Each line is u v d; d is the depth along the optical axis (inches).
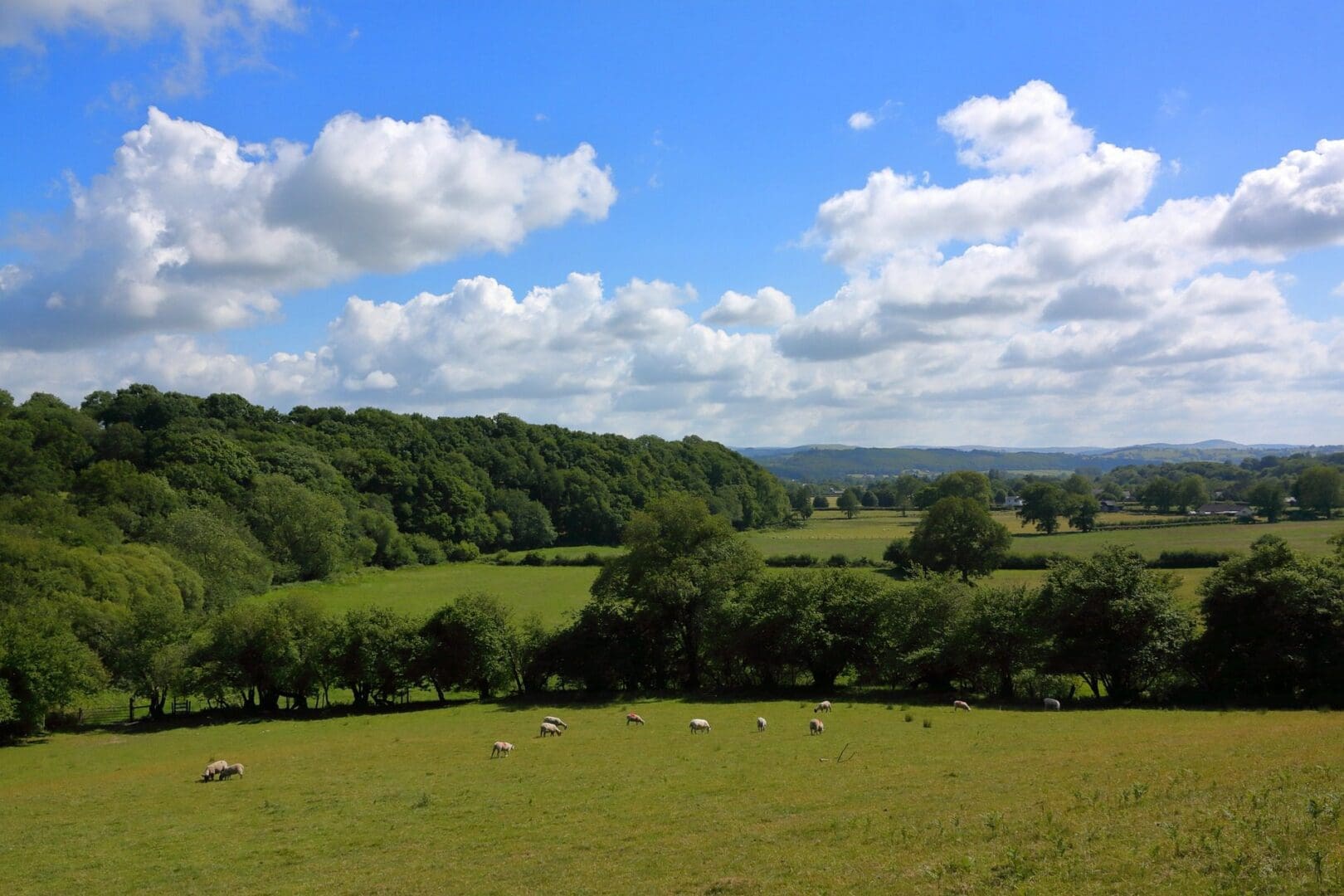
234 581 3725.4
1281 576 1923.0
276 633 2471.7
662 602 2687.0
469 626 2559.1
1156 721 1619.1
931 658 2276.1
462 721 2124.8
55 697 2057.1
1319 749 1004.6
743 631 2496.3
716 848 817.5
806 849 776.9
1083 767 1062.4
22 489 4072.3
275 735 2038.6
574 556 6028.5
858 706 2058.3
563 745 1632.6
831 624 2449.6
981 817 811.4
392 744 1760.6
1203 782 860.0
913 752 1347.2
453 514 6235.2
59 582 2536.9
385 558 5541.3
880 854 728.3
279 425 6520.7
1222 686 2014.0
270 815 1142.3
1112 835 678.5
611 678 2610.7
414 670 2527.1
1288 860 562.3
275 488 4756.4
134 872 914.7
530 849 885.8
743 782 1160.8
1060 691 2177.7
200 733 2153.1
